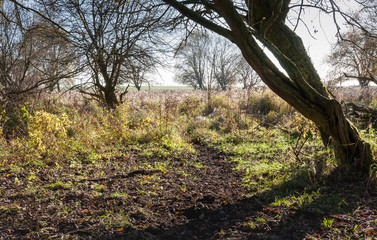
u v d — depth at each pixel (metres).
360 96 13.55
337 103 4.28
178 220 3.79
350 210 3.70
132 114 10.70
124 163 6.55
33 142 6.13
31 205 4.16
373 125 8.16
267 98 12.71
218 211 3.96
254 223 3.55
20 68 11.11
